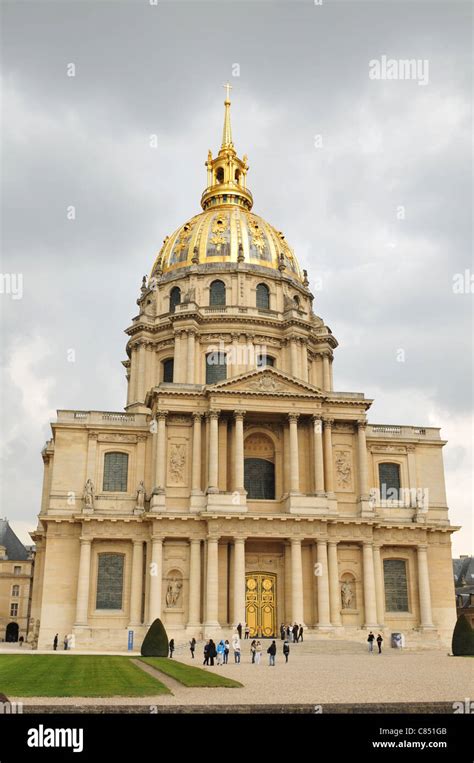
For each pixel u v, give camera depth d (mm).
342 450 87312
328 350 109250
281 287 108125
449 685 37000
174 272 109000
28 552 161250
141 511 81750
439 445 93125
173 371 101375
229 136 132000
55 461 84500
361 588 82688
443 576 87750
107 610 79500
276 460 87375
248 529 79438
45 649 76938
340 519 81750
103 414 88000
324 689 35156
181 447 84062
